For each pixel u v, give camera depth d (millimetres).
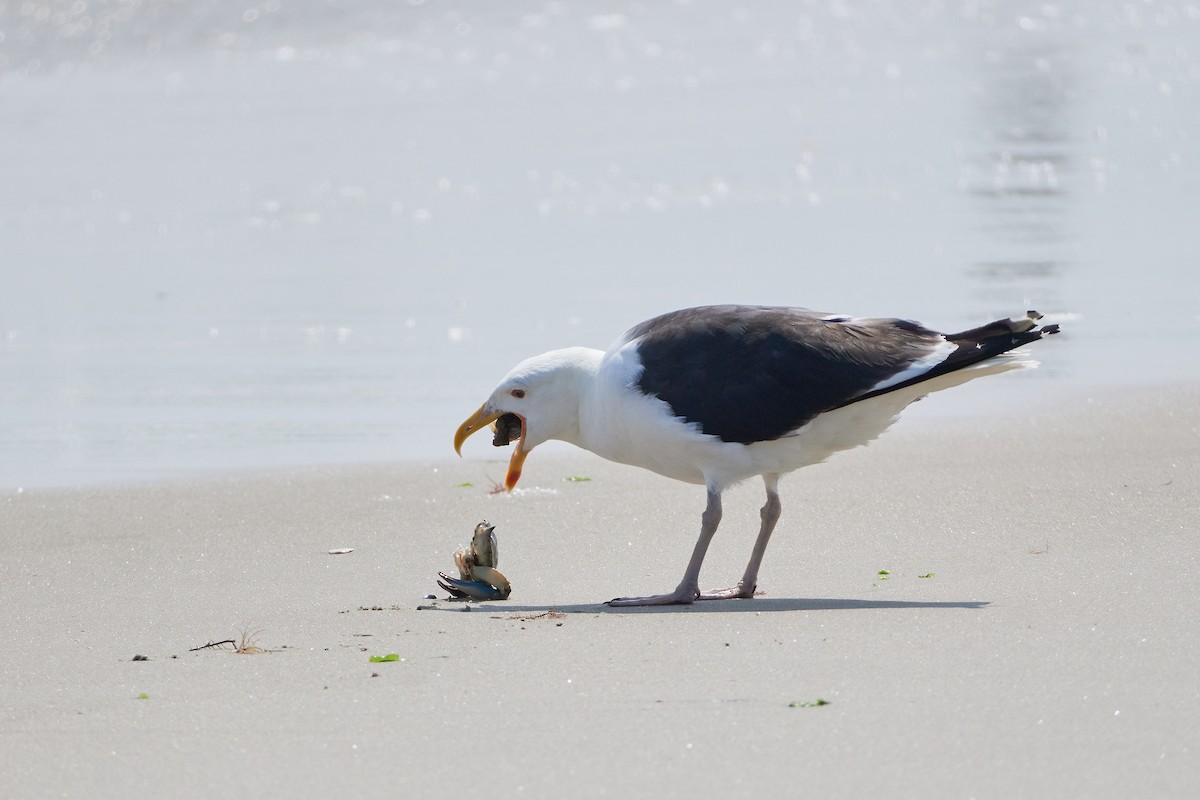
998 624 9086
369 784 6750
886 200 28719
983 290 21938
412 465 14953
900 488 13461
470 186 30891
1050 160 31781
